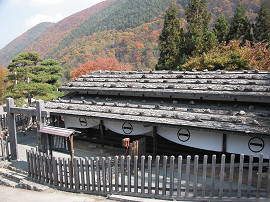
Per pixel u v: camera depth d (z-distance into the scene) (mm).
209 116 8844
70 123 13398
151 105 10945
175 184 7957
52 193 8305
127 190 7609
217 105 9688
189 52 28219
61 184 8523
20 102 21625
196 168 6488
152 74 13125
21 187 9289
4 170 10938
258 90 8766
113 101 12430
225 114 8812
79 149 12656
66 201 7484
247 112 8695
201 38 27281
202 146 9219
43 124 10117
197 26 28891
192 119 8844
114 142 12492
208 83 10391
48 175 8992
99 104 12289
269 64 20016
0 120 17125
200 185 7863
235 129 7707
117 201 7180
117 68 35906
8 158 11781
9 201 7879
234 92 9047
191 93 9883
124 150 12219
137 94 12305
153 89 11000
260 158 6008
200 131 9180
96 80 14164
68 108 12648
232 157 6160
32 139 15219
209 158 9969
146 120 9570
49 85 23578
